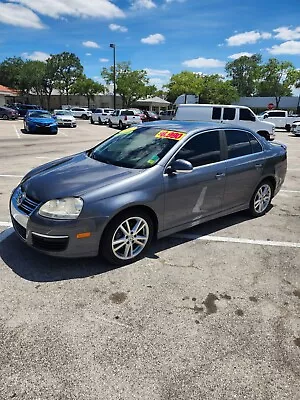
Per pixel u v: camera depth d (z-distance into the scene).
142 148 3.91
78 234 3.08
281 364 2.26
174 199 3.67
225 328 2.60
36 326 2.52
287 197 6.43
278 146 5.48
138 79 50.50
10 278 3.13
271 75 50.47
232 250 3.95
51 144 14.02
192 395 1.99
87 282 3.12
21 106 41.75
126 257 3.46
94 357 2.25
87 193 3.12
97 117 34.44
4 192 6.00
